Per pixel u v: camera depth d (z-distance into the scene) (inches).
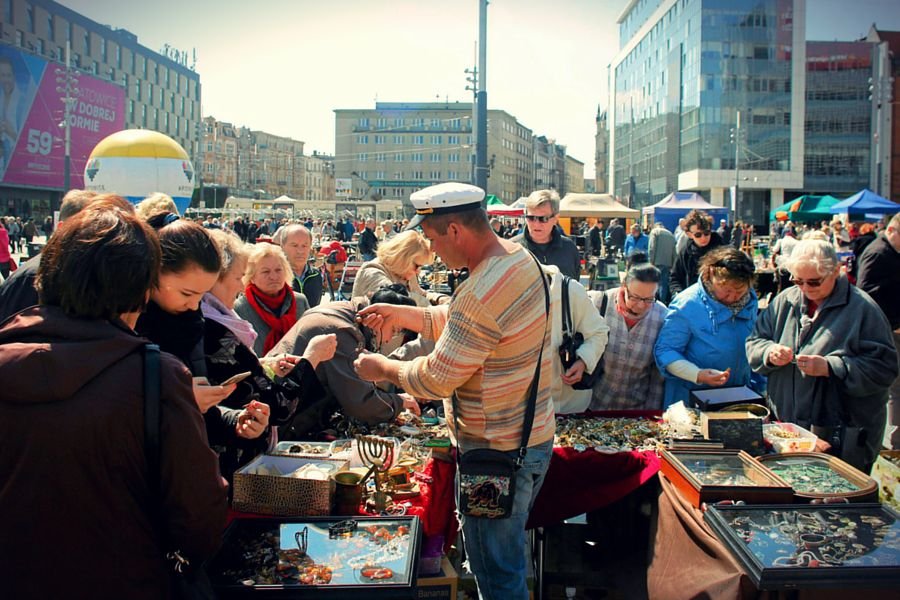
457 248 83.8
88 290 56.9
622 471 111.3
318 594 70.8
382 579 73.1
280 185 4195.4
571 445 114.8
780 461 110.4
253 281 159.8
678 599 89.3
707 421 115.6
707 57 2087.8
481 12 458.3
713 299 145.5
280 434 114.6
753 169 2106.3
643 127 2714.1
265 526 85.7
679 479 100.0
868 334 127.1
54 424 53.6
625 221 1151.0
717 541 85.4
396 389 144.0
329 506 90.0
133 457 56.2
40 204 1705.2
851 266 325.4
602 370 148.3
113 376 55.9
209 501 60.3
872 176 2155.5
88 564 55.6
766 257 933.2
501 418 82.2
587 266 745.6
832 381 128.5
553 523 113.0
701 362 146.4
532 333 81.2
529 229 191.0
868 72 2130.9
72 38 2219.5
